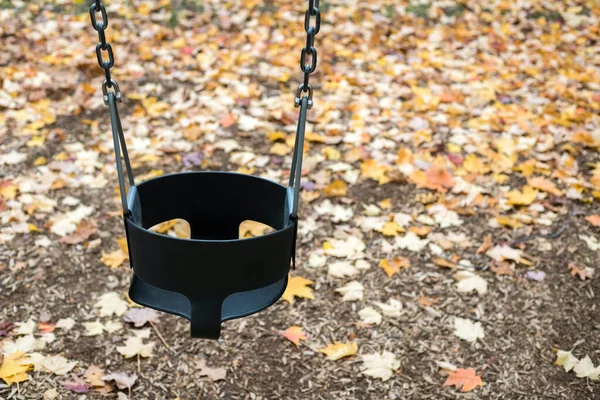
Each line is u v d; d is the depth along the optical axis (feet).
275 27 21.35
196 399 8.79
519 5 23.53
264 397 8.87
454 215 12.44
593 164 14.25
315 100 16.70
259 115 15.89
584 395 8.91
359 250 11.52
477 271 11.12
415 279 10.93
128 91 16.92
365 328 9.98
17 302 10.18
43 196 12.71
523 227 12.22
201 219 7.15
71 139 14.76
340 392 8.95
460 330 9.92
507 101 16.98
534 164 14.02
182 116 15.70
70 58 18.47
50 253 11.27
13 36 19.63
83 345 9.46
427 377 9.18
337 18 22.08
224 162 14.06
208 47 19.60
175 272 5.84
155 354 9.43
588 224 12.39
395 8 23.12
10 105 15.88
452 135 15.25
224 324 10.00
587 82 18.40
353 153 14.33
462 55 19.76
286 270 6.30
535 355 9.55
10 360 8.98
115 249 11.44
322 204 12.71
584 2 24.20
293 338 9.69
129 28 20.72
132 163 13.97
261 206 7.03
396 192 13.19
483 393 8.93
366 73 18.24
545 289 10.77
